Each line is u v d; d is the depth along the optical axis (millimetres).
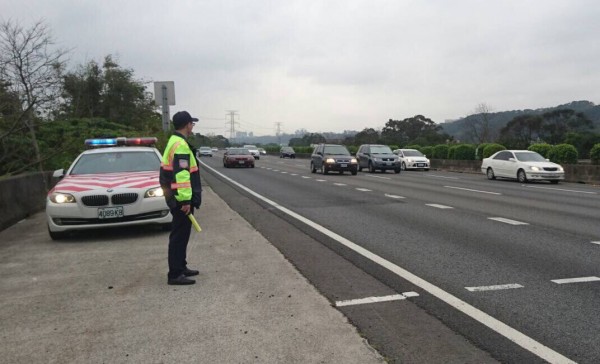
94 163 9781
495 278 5918
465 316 4676
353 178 24391
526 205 13031
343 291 5438
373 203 13469
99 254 7305
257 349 3953
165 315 4723
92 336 4254
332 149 28594
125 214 8242
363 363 3705
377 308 4895
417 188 18484
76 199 8141
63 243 8125
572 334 4254
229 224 9750
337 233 8891
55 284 5797
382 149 31781
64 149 15031
